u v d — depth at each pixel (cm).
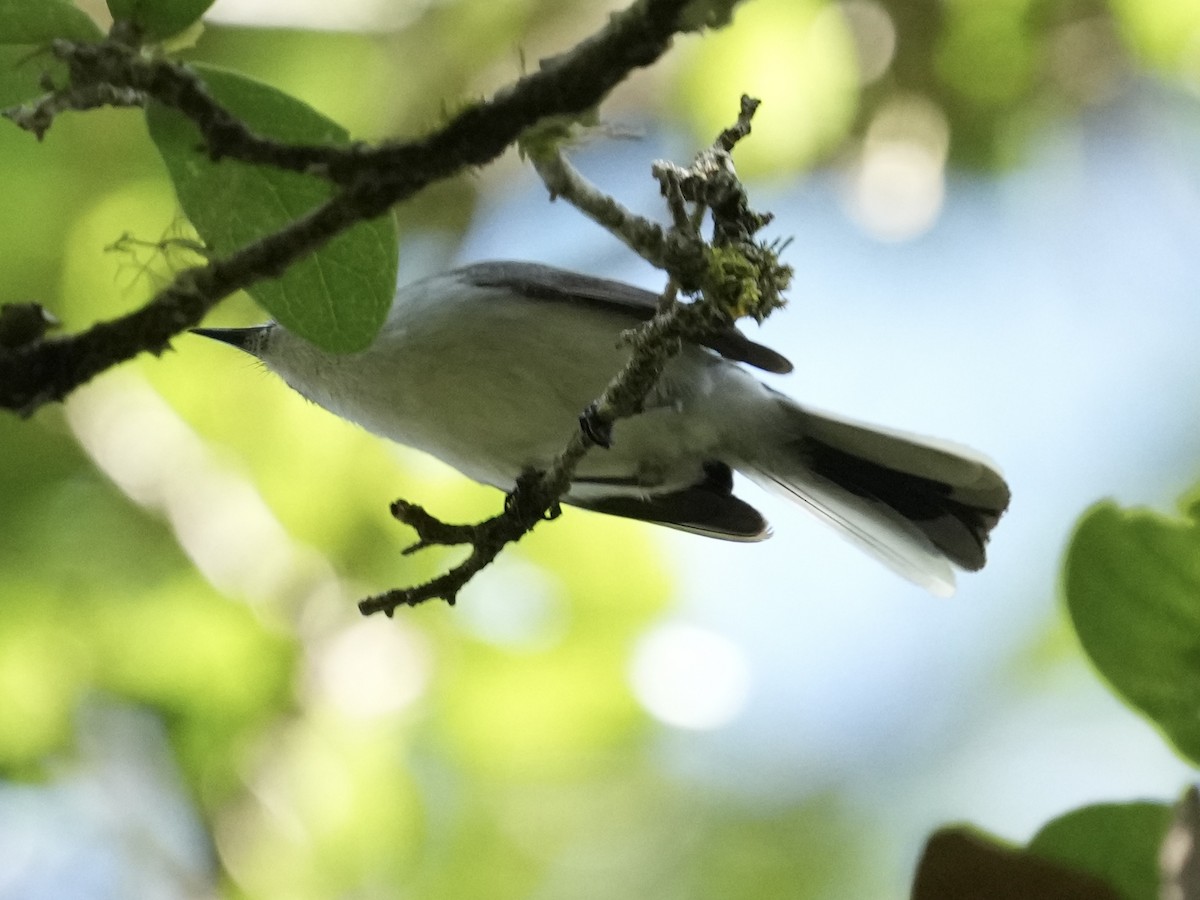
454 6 1216
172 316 396
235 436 1134
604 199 480
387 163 390
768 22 1209
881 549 920
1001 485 908
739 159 1243
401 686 1120
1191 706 414
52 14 409
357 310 445
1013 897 355
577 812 1210
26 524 1118
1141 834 408
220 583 1100
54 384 395
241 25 1155
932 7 1219
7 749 1123
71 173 1106
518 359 844
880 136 1241
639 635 1145
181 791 1127
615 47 373
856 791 1358
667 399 872
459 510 1118
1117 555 418
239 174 429
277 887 1091
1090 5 1225
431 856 1157
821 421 902
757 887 1286
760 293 498
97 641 1118
